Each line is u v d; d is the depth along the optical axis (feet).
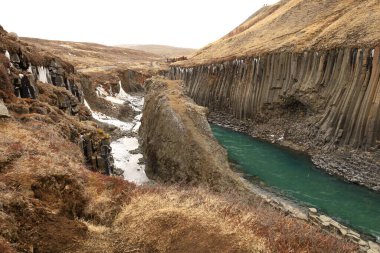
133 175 108.58
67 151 55.88
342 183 112.16
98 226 36.70
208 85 236.84
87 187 43.29
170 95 127.13
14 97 72.23
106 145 74.08
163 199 45.14
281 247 39.52
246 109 194.90
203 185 88.12
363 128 124.57
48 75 118.62
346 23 160.76
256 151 148.56
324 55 150.92
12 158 41.16
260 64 188.55
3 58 79.92
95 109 174.60
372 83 125.29
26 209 31.89
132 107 225.35
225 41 310.86
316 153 138.51
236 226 40.60
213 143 108.78
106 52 524.11
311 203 97.35
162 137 108.37
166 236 36.60
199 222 39.70
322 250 42.39
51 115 72.74
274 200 93.97
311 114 157.28
